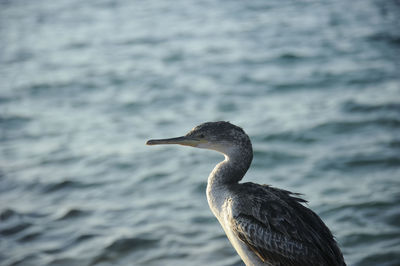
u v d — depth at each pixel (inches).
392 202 412.5
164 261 368.8
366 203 414.6
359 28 980.6
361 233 378.9
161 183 476.1
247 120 595.8
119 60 868.6
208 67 803.4
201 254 373.1
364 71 740.7
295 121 583.2
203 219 416.5
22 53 949.2
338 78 719.7
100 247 386.3
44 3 1347.2
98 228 410.9
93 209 439.2
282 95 672.4
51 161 525.3
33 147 558.9
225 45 915.4
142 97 692.1
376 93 649.6
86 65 853.2
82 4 1321.4
